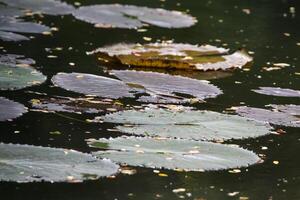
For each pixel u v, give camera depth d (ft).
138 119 46.26
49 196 35.22
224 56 63.21
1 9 75.51
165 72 58.90
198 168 39.65
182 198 36.19
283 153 43.21
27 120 45.60
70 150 40.37
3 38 64.69
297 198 37.11
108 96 50.88
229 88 55.52
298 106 51.75
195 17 79.82
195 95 52.80
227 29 75.10
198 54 62.69
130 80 54.85
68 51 62.64
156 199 35.88
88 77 54.70
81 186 36.55
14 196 34.96
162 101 50.75
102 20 74.49
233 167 40.32
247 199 36.58
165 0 88.79
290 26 78.38
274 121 48.29
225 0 90.99
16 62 57.47
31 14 75.00
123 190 36.60
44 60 59.36
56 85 52.49
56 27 70.85
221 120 46.96
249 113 49.37
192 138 43.62
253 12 84.58
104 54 60.85
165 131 44.29
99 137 43.37
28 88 51.65
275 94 54.60
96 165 38.86
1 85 51.11
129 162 39.58
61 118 46.29
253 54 65.98
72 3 82.74
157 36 70.13
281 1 92.53
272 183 38.83
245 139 44.91
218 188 37.70
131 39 68.18
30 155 39.14
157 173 38.81
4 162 37.86
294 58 65.36
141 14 77.82
